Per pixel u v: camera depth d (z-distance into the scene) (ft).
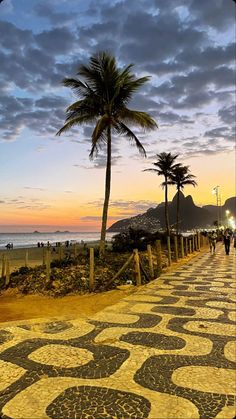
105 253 59.57
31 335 18.93
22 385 12.41
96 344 17.21
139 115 59.98
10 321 23.44
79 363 14.57
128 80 61.46
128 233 80.12
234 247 110.83
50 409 10.62
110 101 61.21
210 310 25.12
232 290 33.76
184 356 15.40
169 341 17.65
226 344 17.13
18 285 43.96
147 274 46.09
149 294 31.96
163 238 100.37
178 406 10.80
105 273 44.09
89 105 61.52
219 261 66.74
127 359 15.05
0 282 47.93
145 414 10.30
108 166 62.03
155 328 20.21
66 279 41.96
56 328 20.44
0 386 12.35
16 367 14.16
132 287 38.50
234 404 10.93
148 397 11.41
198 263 63.57
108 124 60.90
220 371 13.64
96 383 12.54
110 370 13.80
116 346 16.87
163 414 10.31
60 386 12.30
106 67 60.29
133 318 22.81
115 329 20.06
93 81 61.26
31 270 51.57
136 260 39.47
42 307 30.89
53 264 50.39
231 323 21.33
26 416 10.25
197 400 11.21
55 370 13.80
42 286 41.22
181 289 34.65
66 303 32.91
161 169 130.72
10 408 10.71
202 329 19.94
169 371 13.65
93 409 10.62
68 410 10.57
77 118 62.54
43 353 15.88
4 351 16.19
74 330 19.92
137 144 65.92
